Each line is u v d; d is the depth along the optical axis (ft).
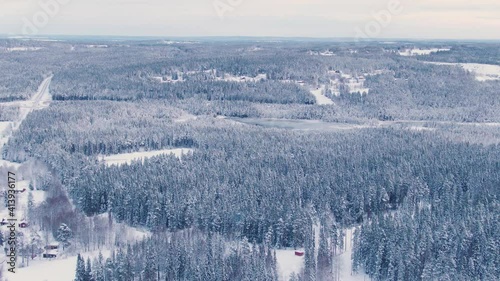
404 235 532.73
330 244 586.45
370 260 538.47
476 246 518.78
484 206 625.00
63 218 637.71
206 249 540.11
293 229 599.16
